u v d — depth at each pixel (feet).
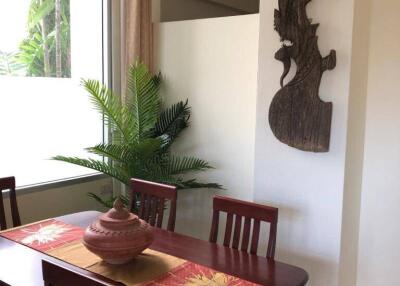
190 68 11.05
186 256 6.09
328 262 8.53
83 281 3.73
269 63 8.87
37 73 10.41
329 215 8.43
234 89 10.25
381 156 8.97
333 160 8.29
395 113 8.72
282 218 9.05
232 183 10.52
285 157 8.87
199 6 14.30
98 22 11.59
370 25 8.79
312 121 8.27
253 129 9.97
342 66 8.01
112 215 5.52
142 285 5.10
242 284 5.24
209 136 10.85
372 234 9.27
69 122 11.25
